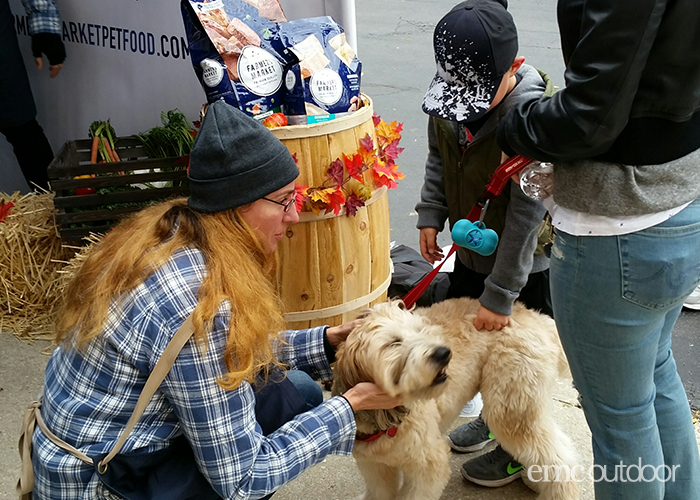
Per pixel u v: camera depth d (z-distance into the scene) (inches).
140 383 62.6
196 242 63.6
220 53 107.4
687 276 64.1
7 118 147.6
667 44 55.8
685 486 77.4
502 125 68.9
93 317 62.0
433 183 104.6
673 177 61.5
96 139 135.7
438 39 84.3
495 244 81.2
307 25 114.2
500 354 88.7
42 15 147.2
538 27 330.0
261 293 64.6
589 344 69.4
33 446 65.8
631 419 70.5
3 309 136.1
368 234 114.8
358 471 100.7
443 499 95.7
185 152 133.6
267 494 66.2
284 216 68.7
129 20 150.4
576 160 63.9
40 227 135.3
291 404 76.1
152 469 66.0
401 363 70.7
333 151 106.2
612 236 63.8
